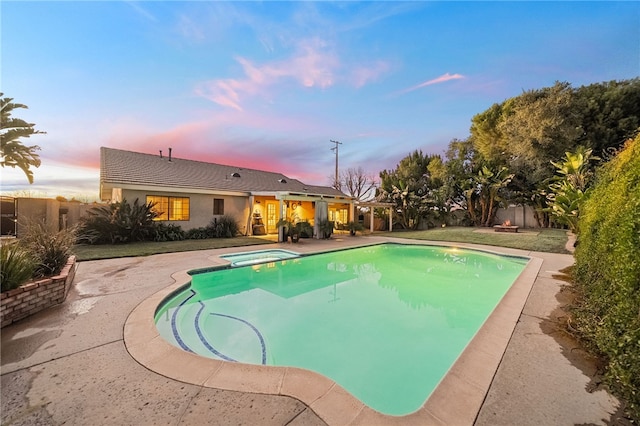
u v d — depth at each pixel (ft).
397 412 8.96
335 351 12.66
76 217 38.58
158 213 38.45
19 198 33.65
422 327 15.29
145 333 10.67
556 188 33.19
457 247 39.63
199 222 44.42
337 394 7.23
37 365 8.43
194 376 7.97
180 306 17.12
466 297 20.51
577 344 10.07
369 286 23.35
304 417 6.38
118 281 18.12
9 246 12.94
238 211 49.24
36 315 12.27
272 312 17.17
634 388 5.93
